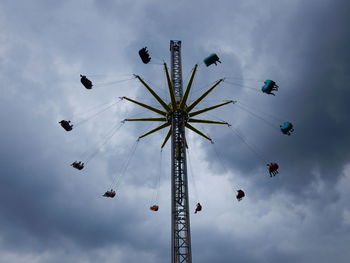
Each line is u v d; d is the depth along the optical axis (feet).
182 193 118.93
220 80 132.98
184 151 124.47
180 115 131.34
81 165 148.05
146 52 123.75
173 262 105.91
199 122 137.69
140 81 133.18
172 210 113.91
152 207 152.97
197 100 131.64
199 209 129.90
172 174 120.37
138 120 140.56
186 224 111.34
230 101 140.05
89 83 149.48
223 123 141.18
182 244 108.99
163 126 136.87
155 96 133.49
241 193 125.90
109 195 146.20
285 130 137.18
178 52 156.46
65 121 153.58
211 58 124.06
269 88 130.00
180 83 146.82
